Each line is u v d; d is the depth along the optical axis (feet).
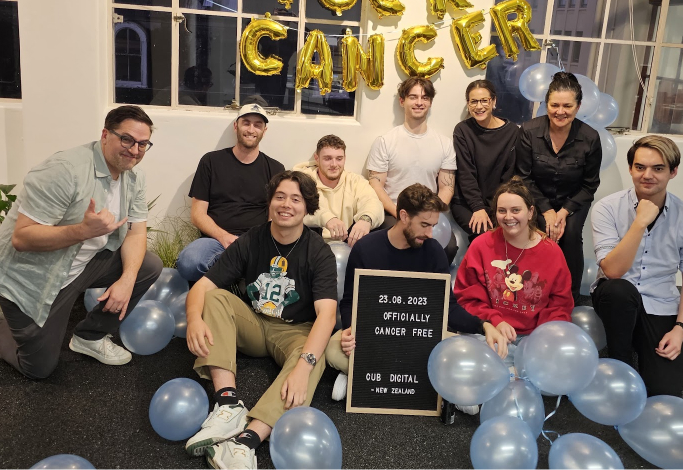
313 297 8.02
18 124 12.00
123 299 8.05
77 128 11.60
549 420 7.98
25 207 7.20
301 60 11.89
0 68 12.28
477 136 11.96
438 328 7.83
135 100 12.17
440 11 11.84
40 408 7.61
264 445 7.06
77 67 11.39
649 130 13.41
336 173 11.18
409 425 7.66
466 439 7.42
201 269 9.95
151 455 6.86
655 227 8.82
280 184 7.77
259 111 11.00
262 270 8.14
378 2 11.64
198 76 12.23
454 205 12.23
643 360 8.51
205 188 11.21
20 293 7.51
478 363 6.81
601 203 9.26
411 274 7.75
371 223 10.82
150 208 12.19
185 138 11.99
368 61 11.87
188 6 11.91
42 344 7.82
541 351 6.97
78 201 7.45
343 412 7.85
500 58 12.92
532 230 8.57
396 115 12.37
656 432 6.82
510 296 8.54
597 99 11.31
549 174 11.10
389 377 7.83
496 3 12.71
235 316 8.05
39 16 11.16
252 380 8.45
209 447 6.59
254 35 11.67
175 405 6.81
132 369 8.69
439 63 12.07
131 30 11.87
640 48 13.01
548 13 12.76
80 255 7.88
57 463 5.63
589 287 11.63
